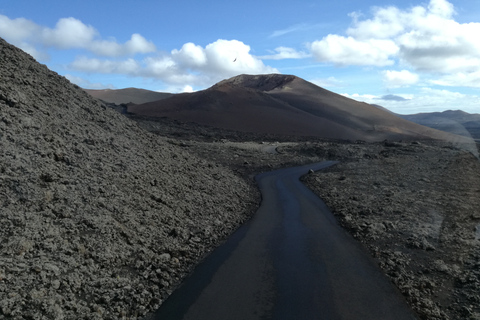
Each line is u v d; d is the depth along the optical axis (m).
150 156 14.02
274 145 61.00
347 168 29.41
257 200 16.89
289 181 24.28
